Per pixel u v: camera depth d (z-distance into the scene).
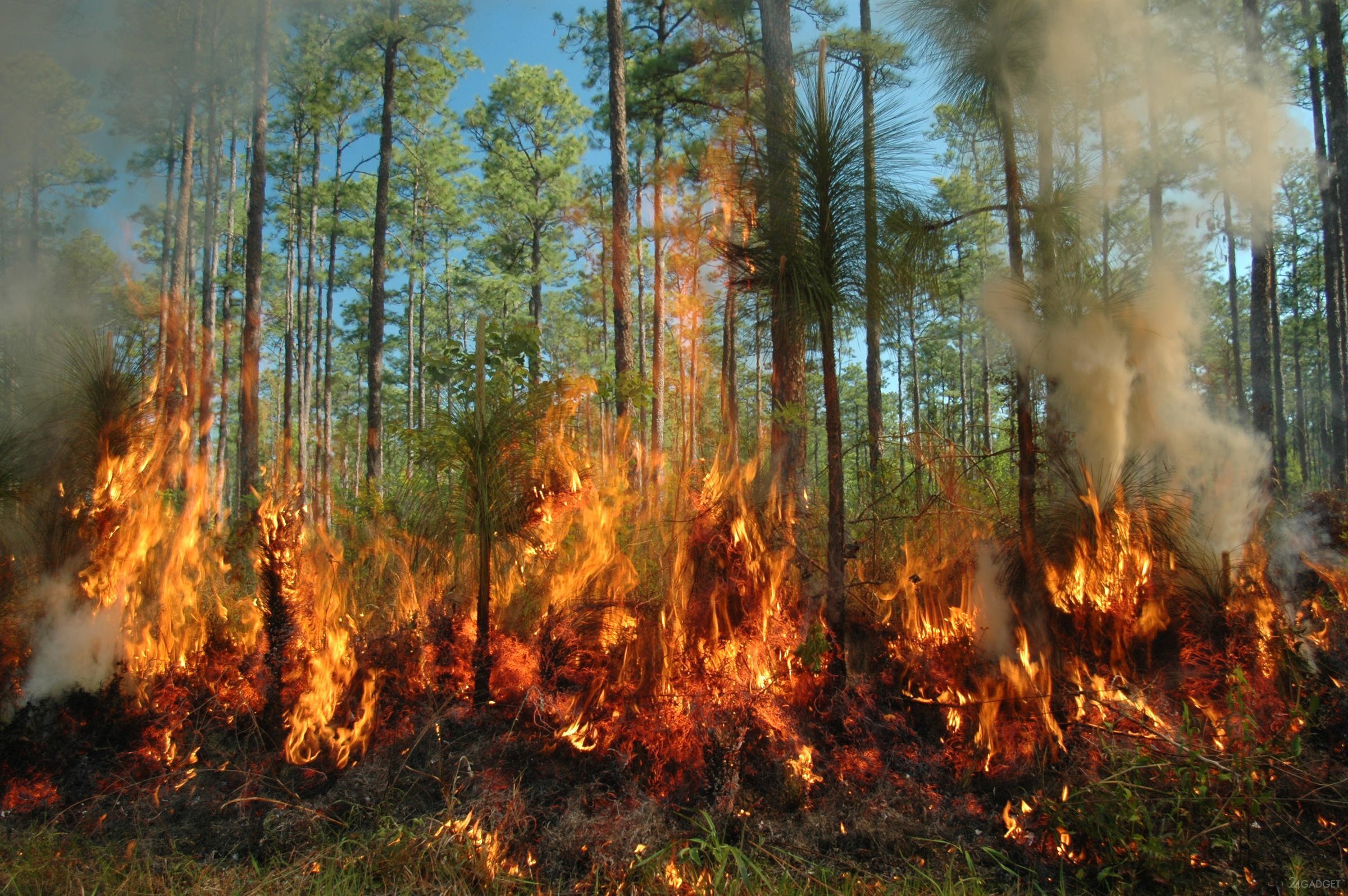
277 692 3.54
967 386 17.78
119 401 3.79
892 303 3.91
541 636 3.65
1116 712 3.09
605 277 19.05
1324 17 11.34
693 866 2.63
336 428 27.55
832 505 3.64
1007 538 3.98
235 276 17.84
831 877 2.60
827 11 13.00
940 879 2.61
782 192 3.81
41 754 3.20
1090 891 2.59
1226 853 2.65
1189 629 3.53
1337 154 11.38
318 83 17.28
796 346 4.11
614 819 2.83
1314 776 2.83
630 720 3.20
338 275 26.45
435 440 3.93
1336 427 13.26
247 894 2.56
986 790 3.03
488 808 2.89
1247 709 2.99
